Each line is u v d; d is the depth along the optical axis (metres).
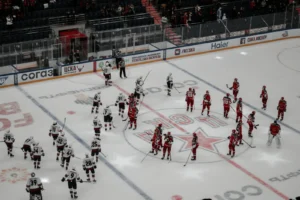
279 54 38.56
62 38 33.44
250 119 25.98
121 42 35.59
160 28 36.72
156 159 24.19
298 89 32.56
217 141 25.92
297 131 27.22
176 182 22.48
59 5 37.66
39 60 33.09
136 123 27.12
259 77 34.25
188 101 28.64
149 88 32.00
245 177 23.00
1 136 25.69
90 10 38.00
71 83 32.59
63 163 23.17
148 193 21.66
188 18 39.59
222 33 39.06
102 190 21.72
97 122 25.11
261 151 25.12
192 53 38.03
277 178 22.98
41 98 30.27
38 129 26.58
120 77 33.53
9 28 35.16
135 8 39.28
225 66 36.06
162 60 36.88
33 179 19.95
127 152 24.67
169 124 27.48
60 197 21.14
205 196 21.59
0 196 21.08
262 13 42.97
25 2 36.25
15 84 32.06
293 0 44.81
